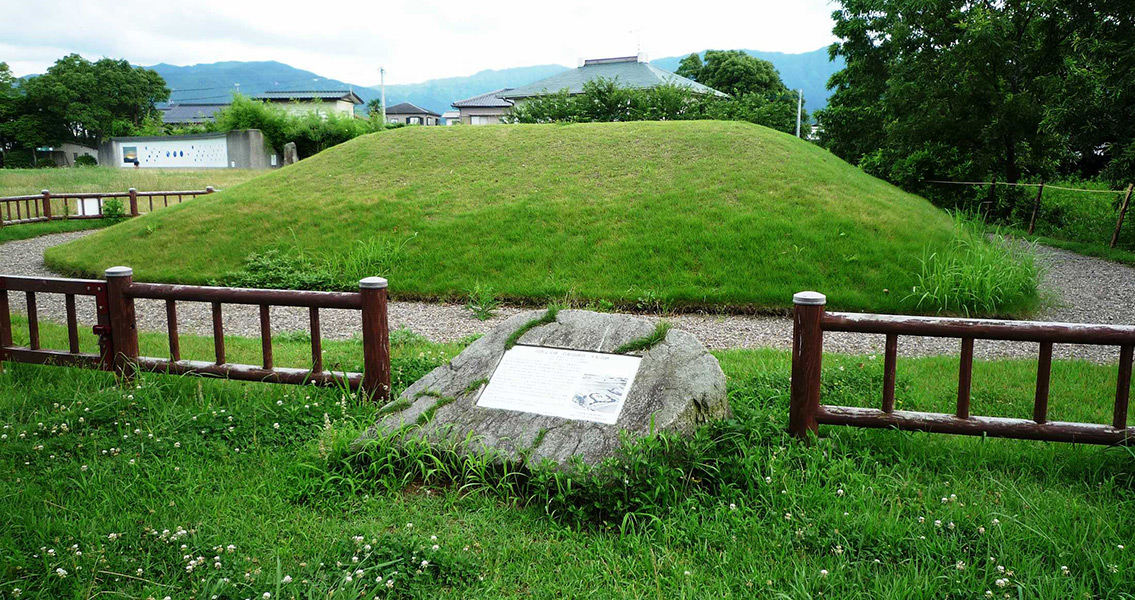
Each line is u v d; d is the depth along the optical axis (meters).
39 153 59.12
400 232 11.71
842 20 23.05
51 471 3.75
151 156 37.50
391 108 88.38
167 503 3.44
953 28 19.03
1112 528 3.15
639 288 9.44
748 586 2.82
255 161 35.69
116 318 5.14
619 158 14.00
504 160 14.61
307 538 3.15
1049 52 17.66
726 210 11.23
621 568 2.98
